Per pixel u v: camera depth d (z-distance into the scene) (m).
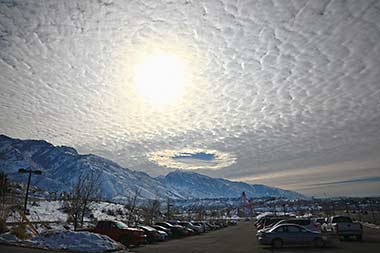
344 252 18.62
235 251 20.56
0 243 19.80
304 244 22.03
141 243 25.19
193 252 20.08
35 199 47.19
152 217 54.09
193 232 39.16
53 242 19.89
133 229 23.75
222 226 63.97
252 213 154.88
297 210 143.50
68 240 19.95
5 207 26.70
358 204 130.88
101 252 18.89
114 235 23.30
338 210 119.69
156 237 27.50
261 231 23.80
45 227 29.16
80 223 35.59
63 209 44.31
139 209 67.50
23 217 26.97
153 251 20.52
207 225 50.56
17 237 21.33
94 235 20.69
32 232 24.67
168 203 100.06
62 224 33.44
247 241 28.28
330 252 18.80
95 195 51.66
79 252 18.62
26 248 18.52
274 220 36.16
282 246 22.48
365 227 45.31
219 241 28.52
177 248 22.33
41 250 18.09
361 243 23.25
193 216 101.94
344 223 25.59
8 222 26.95
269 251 20.22
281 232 22.45
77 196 36.28
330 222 29.84
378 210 102.62
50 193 60.44
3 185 30.55
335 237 28.47
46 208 43.12
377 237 28.03
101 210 52.25
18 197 42.09
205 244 25.52
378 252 18.27
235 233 41.84
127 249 21.06
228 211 155.00
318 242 21.95
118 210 55.34
